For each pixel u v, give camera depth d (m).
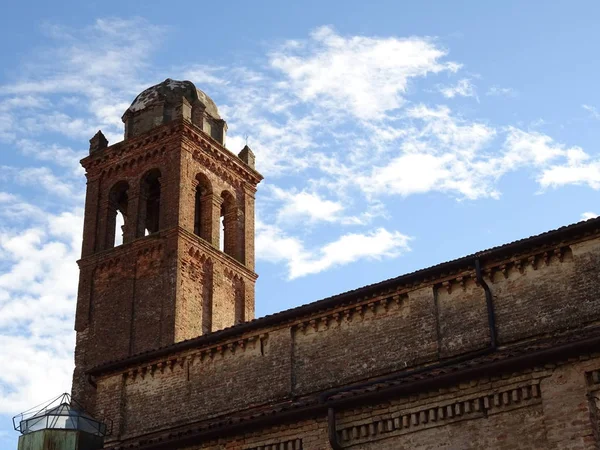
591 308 30.03
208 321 53.88
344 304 35.00
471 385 27.00
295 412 29.58
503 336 31.34
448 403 27.20
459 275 32.94
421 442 27.38
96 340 53.56
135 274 54.38
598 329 27.94
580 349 25.20
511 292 31.84
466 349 31.92
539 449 25.34
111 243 57.81
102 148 60.50
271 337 36.62
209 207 58.12
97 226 58.06
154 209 59.50
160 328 51.72
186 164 57.12
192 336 52.16
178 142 57.28
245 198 61.34
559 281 31.00
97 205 58.84
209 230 57.31
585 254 30.75
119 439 38.72
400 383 27.92
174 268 53.06
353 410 28.80
